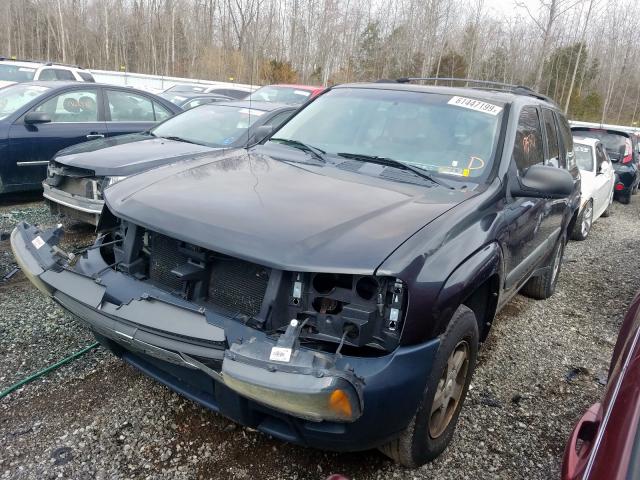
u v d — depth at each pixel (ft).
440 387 8.82
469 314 8.96
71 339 12.37
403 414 7.72
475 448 10.02
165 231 8.38
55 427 9.48
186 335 7.46
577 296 19.25
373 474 9.05
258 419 7.94
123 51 146.51
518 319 16.48
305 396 6.51
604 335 15.83
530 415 11.27
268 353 6.89
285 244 7.70
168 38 137.59
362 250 7.70
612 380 6.59
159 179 10.27
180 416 10.03
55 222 20.99
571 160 18.08
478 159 11.36
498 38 141.69
